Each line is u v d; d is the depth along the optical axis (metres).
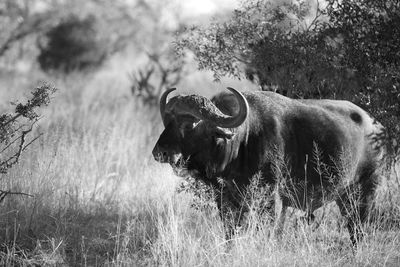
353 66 23.20
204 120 17.94
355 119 20.41
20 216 20.98
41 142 25.91
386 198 21.86
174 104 18.11
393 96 22.61
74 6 85.31
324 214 20.89
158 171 25.30
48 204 21.95
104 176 26.19
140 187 24.97
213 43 24.95
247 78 25.16
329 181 19.56
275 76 24.09
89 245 19.86
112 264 18.39
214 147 18.44
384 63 23.03
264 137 19.08
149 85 49.53
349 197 19.69
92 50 82.69
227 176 19.03
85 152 27.61
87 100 47.09
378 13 23.89
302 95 23.86
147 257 19.03
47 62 81.00
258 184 18.98
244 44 24.64
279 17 25.02
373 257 18.47
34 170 23.70
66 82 63.19
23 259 18.39
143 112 40.50
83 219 22.12
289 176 19.36
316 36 23.94
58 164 25.16
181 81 51.69
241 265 17.59
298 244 18.33
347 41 23.42
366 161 20.53
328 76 23.64
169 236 18.81
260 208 18.98
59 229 20.47
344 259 18.77
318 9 24.47
